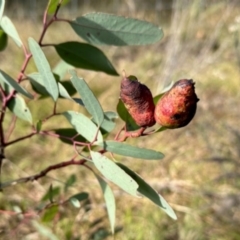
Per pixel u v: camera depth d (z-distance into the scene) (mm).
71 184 241
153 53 708
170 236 340
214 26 658
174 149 477
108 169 150
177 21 635
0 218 341
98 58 187
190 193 393
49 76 160
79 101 162
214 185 400
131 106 137
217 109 542
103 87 620
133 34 175
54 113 169
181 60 608
